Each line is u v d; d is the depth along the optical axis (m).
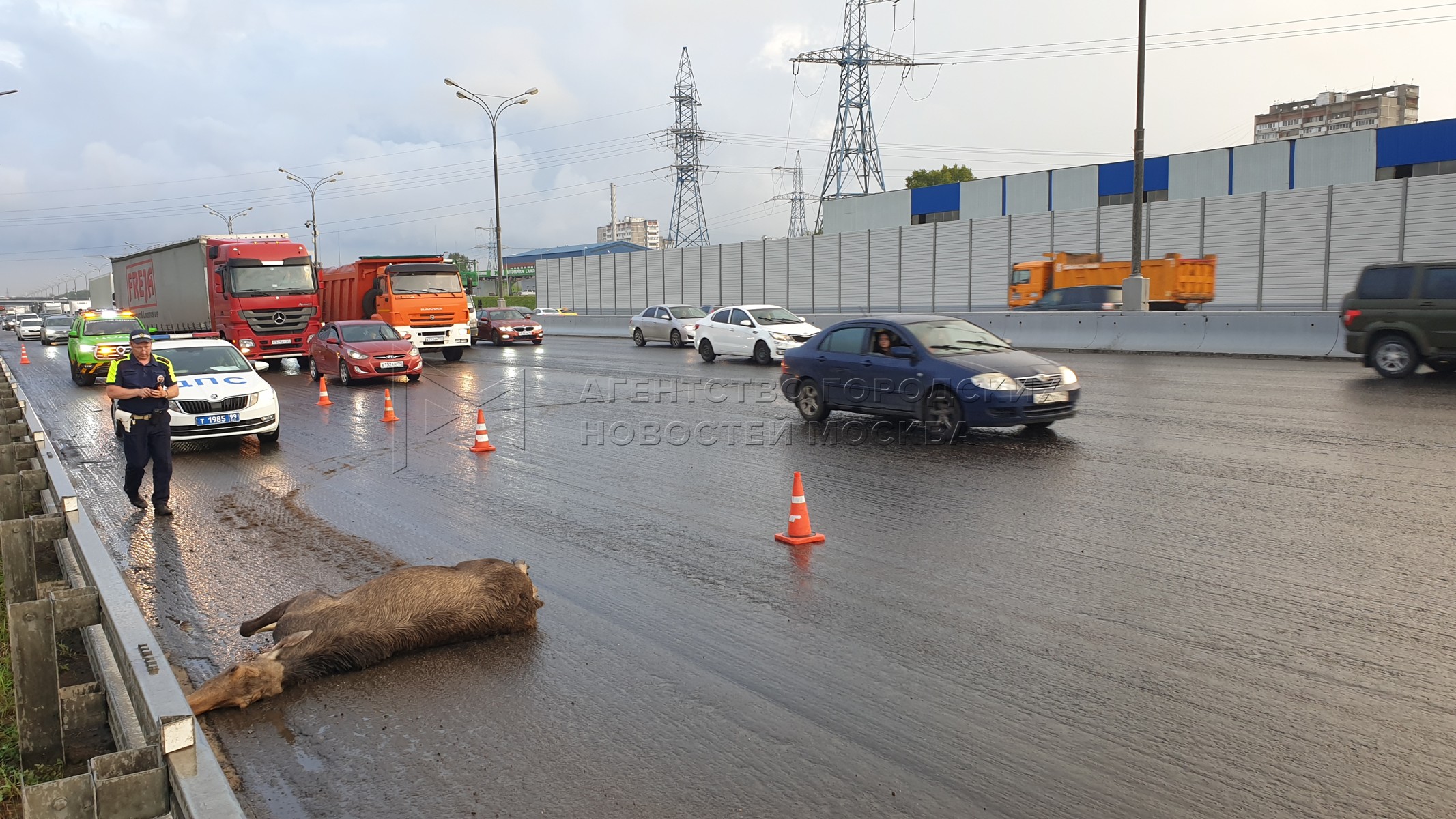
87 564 4.25
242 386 12.92
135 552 7.72
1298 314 21.30
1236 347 22.27
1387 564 6.23
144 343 8.93
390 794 3.78
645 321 34.44
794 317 25.73
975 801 3.56
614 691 4.69
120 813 2.59
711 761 3.95
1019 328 27.05
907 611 5.70
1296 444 10.53
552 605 6.01
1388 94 134.88
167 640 5.67
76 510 5.34
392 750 4.14
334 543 7.76
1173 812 3.44
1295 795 3.53
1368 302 16.33
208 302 27.95
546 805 3.64
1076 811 3.47
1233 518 7.52
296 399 19.23
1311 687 4.44
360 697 4.69
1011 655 4.96
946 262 43.41
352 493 9.79
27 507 7.37
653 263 59.12
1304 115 141.38
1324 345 20.72
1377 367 16.38
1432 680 4.48
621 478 10.12
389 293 28.00
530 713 4.46
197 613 6.14
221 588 6.66
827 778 3.78
